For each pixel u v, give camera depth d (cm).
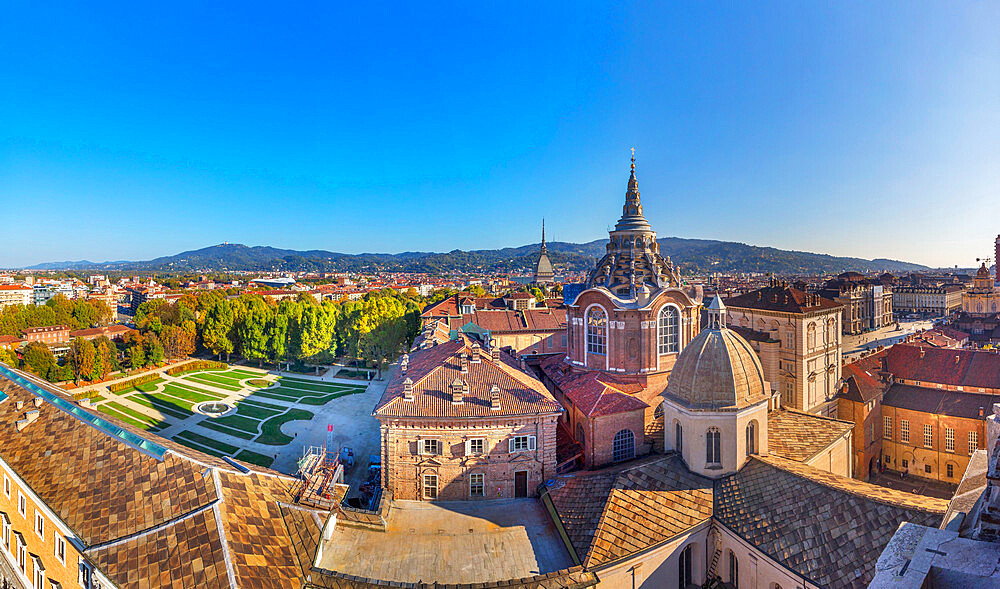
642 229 6056
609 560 3466
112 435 4012
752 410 4262
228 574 2741
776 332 7912
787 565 3212
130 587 2734
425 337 8881
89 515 3278
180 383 10794
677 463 4347
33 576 3703
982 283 18100
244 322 12450
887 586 1233
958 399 6625
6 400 5062
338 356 13512
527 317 10469
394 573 3556
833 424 5153
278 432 7681
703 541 3850
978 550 1305
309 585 3127
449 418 4612
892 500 3253
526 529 4138
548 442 4791
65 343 14625
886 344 14588
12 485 4069
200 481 3403
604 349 5809
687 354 4469
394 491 4700
